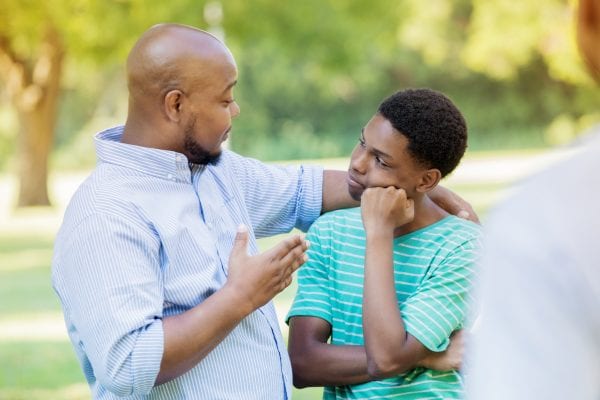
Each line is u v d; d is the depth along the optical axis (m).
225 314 2.81
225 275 3.08
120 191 2.95
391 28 25.59
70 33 21.56
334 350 3.28
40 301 11.66
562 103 43.12
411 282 3.28
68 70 42.59
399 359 3.08
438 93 3.30
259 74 43.75
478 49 35.94
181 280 2.97
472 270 3.22
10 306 11.39
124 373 2.77
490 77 43.59
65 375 8.02
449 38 42.06
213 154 3.12
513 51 35.25
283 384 3.16
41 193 24.02
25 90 23.75
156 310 2.84
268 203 3.57
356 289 3.36
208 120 3.06
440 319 3.14
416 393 3.22
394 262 3.32
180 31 3.08
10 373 8.08
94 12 21.38
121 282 2.82
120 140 3.25
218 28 22.81
